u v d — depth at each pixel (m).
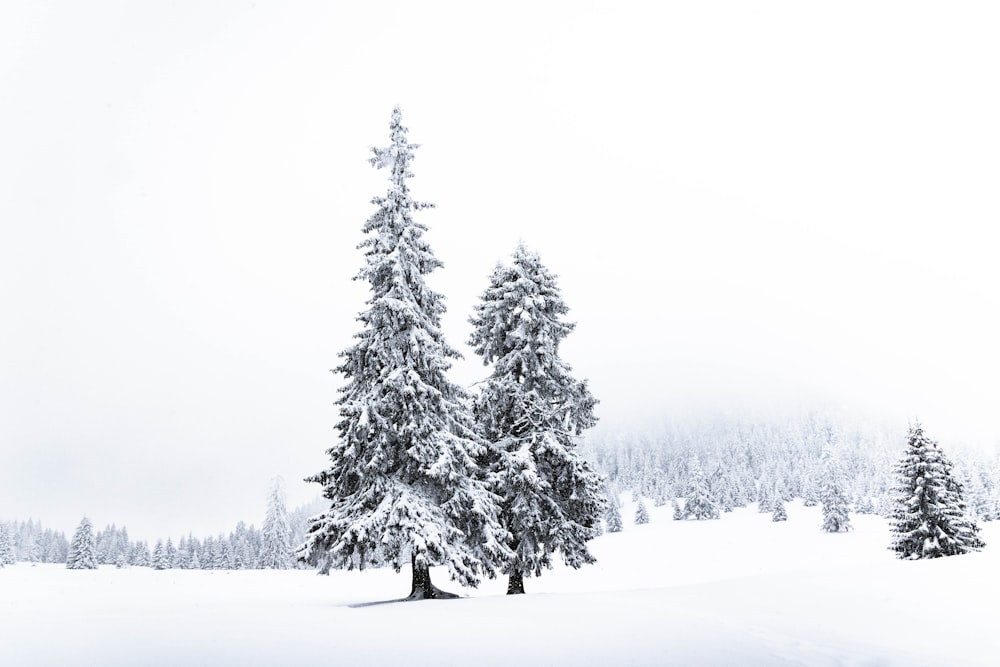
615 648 9.46
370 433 18.75
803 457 174.00
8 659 8.85
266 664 8.48
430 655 9.06
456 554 17.80
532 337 23.81
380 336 19.97
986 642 10.11
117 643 9.82
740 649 9.34
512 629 10.97
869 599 13.56
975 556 18.78
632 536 83.06
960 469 103.25
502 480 21.39
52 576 47.75
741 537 74.88
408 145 21.17
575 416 24.50
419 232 21.16
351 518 18.06
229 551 94.69
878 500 109.56
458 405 20.98
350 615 12.76
